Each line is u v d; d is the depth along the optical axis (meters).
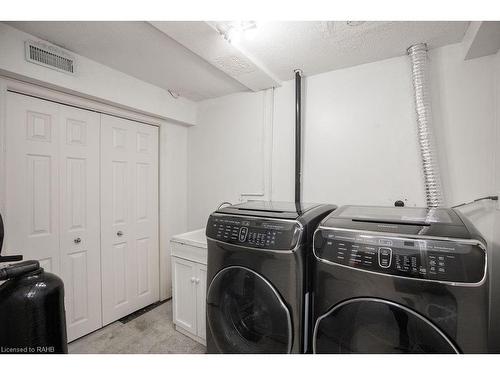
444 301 0.82
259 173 2.40
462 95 1.56
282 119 2.25
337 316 1.01
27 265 1.05
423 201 1.68
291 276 1.14
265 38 1.55
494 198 1.44
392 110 1.78
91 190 2.05
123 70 2.06
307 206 1.57
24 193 1.68
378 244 0.93
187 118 2.73
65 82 1.73
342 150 1.97
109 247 2.18
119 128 2.26
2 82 1.55
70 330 1.91
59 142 1.86
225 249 1.34
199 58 1.87
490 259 1.47
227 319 1.38
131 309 2.35
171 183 2.73
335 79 2.00
